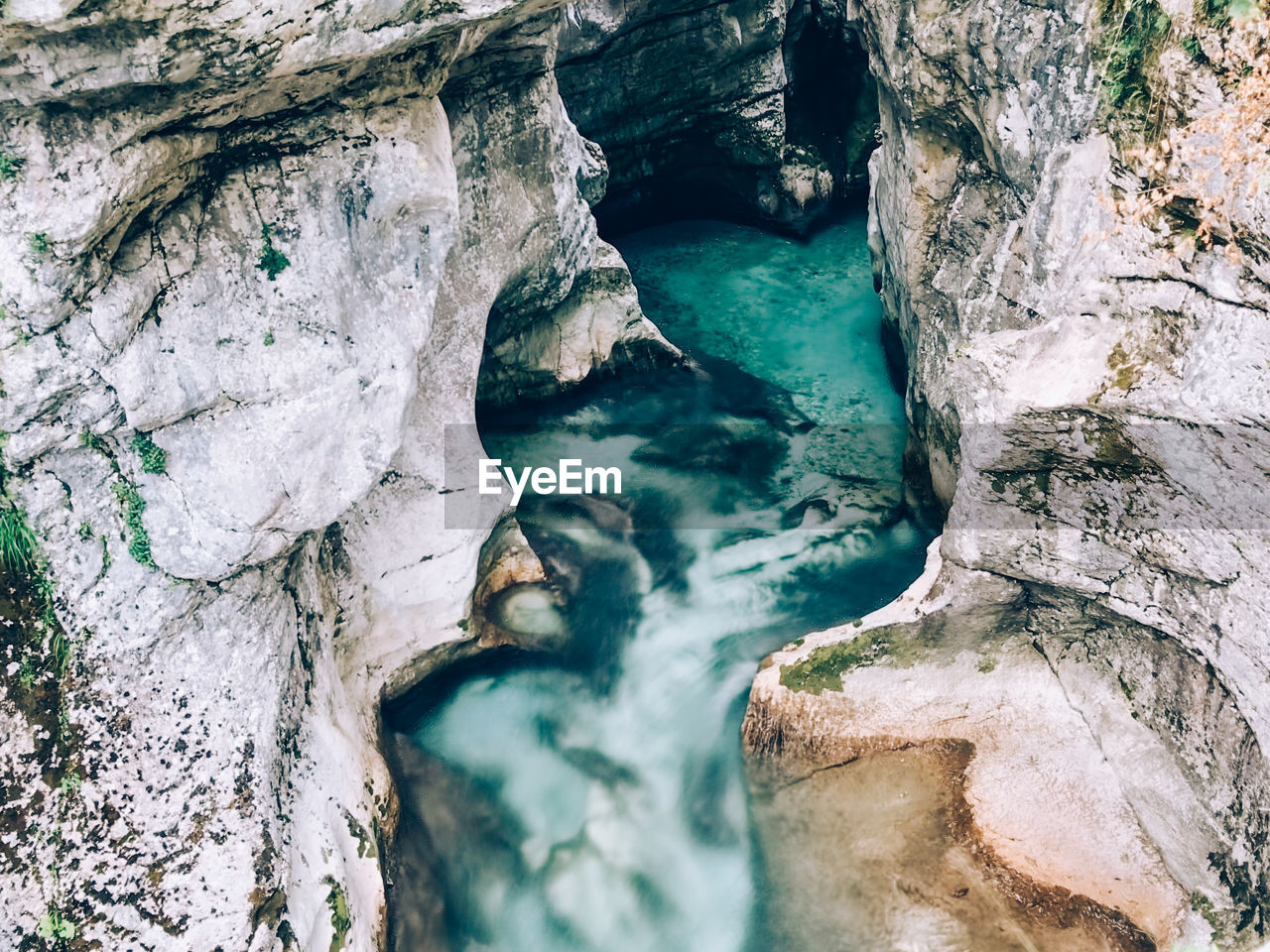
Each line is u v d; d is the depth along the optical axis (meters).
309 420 4.08
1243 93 3.31
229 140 3.79
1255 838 3.88
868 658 5.31
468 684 5.83
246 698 4.03
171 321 3.62
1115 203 3.98
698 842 5.07
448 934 4.71
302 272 4.03
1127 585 4.38
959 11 5.21
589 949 4.69
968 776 4.95
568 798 5.30
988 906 4.50
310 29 3.23
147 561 3.75
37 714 3.52
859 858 4.81
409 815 5.10
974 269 5.70
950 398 5.81
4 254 3.00
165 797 3.69
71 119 3.03
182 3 2.86
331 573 5.17
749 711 5.36
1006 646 5.18
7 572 3.48
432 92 4.51
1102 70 4.13
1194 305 3.60
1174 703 4.39
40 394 3.24
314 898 3.98
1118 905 4.35
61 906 3.40
